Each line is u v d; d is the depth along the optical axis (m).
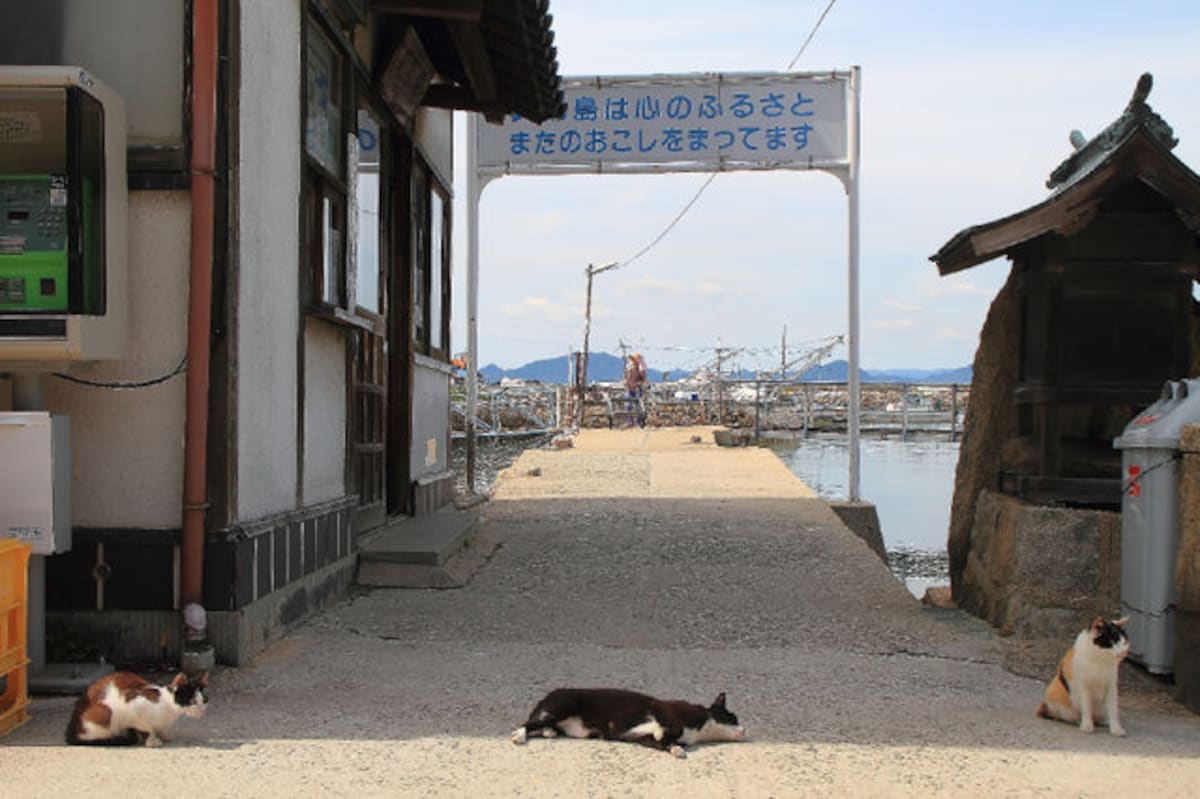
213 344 5.74
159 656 5.79
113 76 5.81
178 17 5.81
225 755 4.43
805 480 22.52
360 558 8.45
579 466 18.62
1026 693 5.84
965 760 4.56
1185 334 7.23
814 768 4.42
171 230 5.78
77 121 5.21
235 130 5.78
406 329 10.45
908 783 4.26
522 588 8.62
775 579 9.20
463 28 8.16
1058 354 7.26
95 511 5.80
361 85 8.43
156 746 4.52
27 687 5.16
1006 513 7.52
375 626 7.11
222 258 5.73
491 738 4.78
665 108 15.12
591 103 15.21
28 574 5.28
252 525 6.06
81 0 5.84
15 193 5.22
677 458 20.19
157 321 5.80
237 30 5.78
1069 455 7.44
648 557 10.09
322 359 7.54
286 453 6.70
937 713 5.36
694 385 43.47
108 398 5.79
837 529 11.68
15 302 5.21
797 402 40.69
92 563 5.77
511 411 36.97
